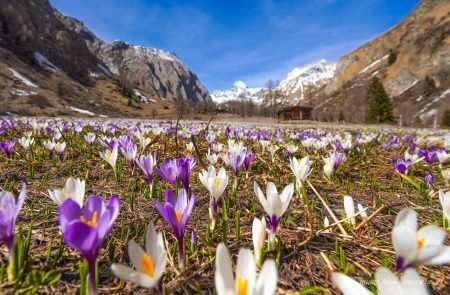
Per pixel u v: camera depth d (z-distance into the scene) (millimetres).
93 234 798
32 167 2977
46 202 2295
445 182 3406
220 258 700
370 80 153250
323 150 5531
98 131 7641
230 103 129375
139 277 787
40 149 4305
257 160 4238
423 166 4465
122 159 3697
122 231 1671
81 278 1084
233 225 1953
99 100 83688
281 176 3424
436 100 97125
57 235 1715
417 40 138000
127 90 114562
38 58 85125
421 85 111750
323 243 1704
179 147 4961
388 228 2033
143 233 1768
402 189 3180
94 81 111250
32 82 62562
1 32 81625
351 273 1335
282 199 1371
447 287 1332
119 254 1514
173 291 1167
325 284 1311
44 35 103562
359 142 6195
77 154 4125
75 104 63844
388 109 59719
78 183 1316
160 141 5531
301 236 1789
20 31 87812
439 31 126188
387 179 3682
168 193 1239
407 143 7734
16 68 65438
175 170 1903
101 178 3076
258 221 1286
